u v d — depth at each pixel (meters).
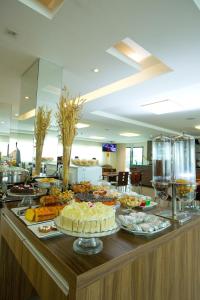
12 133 5.27
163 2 1.47
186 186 1.61
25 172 2.55
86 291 0.79
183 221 1.46
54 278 0.94
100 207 1.10
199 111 4.88
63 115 1.98
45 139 2.35
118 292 0.91
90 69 2.61
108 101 4.07
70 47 2.09
